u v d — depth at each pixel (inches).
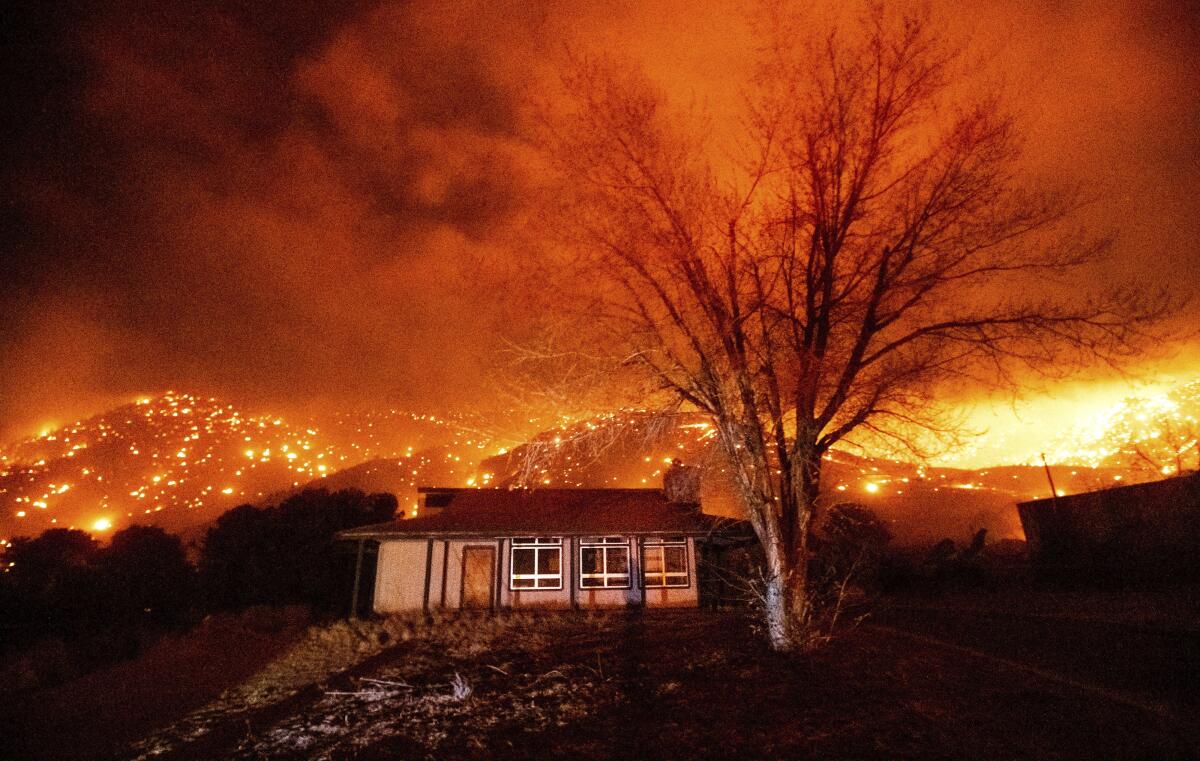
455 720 360.8
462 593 868.0
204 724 418.0
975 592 801.6
